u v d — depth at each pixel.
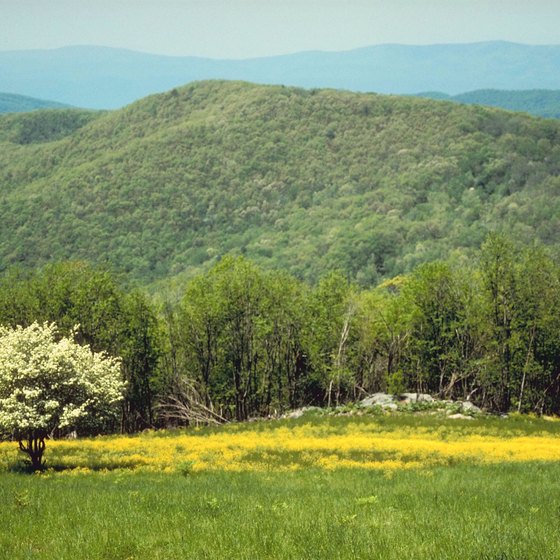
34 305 63.97
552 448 36.47
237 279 69.75
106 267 73.38
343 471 27.03
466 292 69.62
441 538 11.21
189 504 16.16
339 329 72.69
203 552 10.68
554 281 66.94
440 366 70.44
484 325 66.56
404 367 73.44
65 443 42.19
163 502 16.48
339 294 73.75
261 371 73.38
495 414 56.38
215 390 69.94
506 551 10.30
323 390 79.50
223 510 15.03
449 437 43.38
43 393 29.70
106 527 12.92
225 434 48.03
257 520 13.30
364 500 16.17
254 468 29.52
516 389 69.25
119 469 29.52
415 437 44.12
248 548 10.80
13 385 29.34
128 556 11.07
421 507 15.77
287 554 10.44
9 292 65.56
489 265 67.12
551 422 52.91
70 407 29.52
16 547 11.73
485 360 65.81
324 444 38.38
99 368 30.66
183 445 39.47
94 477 26.80
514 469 26.34
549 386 70.00
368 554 10.35
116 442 42.38
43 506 16.22
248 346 70.25
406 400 61.75
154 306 70.31
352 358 74.44
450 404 57.56
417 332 72.38
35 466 30.88
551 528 12.29
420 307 69.88
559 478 23.50
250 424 54.78
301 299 73.00
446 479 22.86
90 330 64.12
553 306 66.12
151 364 67.44
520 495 18.17
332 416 56.06
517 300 66.19
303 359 75.88
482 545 10.64
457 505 15.95
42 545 12.08
